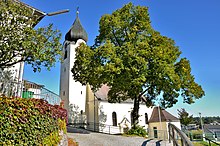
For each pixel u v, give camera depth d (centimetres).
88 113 4103
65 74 4434
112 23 2511
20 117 728
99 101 3900
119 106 4097
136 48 2255
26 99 825
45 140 878
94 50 2377
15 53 1146
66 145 1299
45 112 925
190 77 2570
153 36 2433
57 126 1120
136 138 1933
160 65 2177
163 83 2284
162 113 4334
